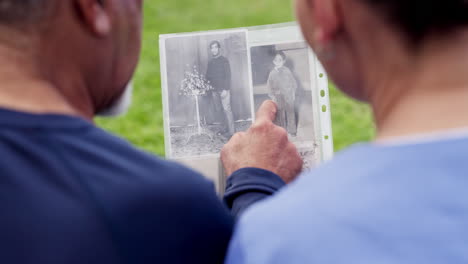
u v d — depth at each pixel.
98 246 0.60
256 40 1.24
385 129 0.55
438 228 0.44
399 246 0.44
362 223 0.46
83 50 0.71
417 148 0.48
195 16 5.69
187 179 0.70
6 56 0.65
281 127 1.19
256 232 0.52
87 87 0.74
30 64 0.66
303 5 0.66
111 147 0.67
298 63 1.22
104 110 0.85
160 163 0.69
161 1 5.88
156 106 4.43
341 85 0.66
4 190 0.59
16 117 0.62
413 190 0.46
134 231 0.62
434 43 0.51
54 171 0.61
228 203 0.98
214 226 0.71
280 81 1.23
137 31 0.79
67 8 0.68
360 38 0.56
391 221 0.45
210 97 1.24
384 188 0.47
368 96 0.60
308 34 0.67
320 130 1.20
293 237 0.49
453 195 0.45
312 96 1.21
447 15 0.50
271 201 0.55
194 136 1.24
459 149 0.47
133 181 0.64
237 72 1.24
